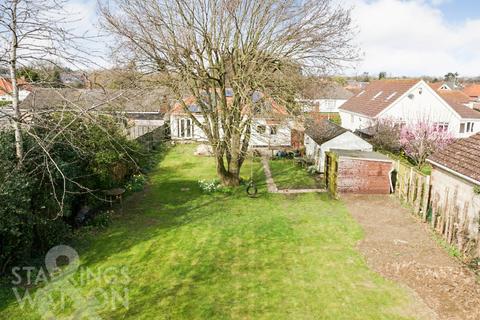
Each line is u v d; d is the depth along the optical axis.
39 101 10.72
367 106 31.41
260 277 8.96
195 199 15.60
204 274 9.11
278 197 16.05
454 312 7.40
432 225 11.75
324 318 7.25
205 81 15.78
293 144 26.83
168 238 11.40
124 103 12.98
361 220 13.01
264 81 15.05
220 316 7.32
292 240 11.30
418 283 8.55
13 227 8.34
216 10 15.33
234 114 15.97
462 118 28.25
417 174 13.55
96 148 12.91
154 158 23.83
